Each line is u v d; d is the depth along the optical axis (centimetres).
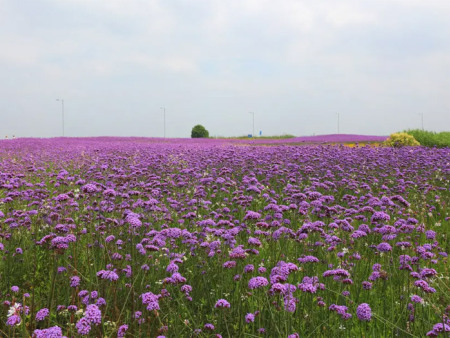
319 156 1767
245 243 727
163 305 485
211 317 472
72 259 599
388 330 450
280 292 391
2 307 459
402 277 543
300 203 738
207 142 4681
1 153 2242
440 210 1070
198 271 573
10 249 621
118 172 1060
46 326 418
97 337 396
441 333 396
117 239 640
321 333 437
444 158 1783
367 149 2053
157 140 5034
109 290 454
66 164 1808
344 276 480
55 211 766
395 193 1181
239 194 998
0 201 807
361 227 655
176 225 832
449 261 698
